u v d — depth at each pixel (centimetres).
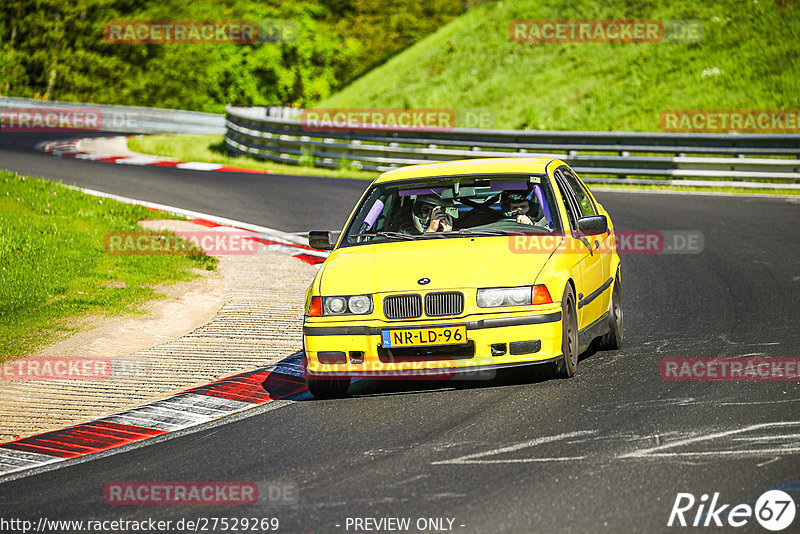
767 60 9969
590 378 2659
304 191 7481
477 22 13475
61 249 4822
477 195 2958
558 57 11575
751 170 7462
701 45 10606
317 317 2612
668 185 7731
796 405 2297
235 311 3909
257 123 10212
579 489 1798
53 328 3625
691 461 1928
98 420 2589
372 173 8981
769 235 5288
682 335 3219
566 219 2858
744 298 3784
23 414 2675
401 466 2003
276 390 2802
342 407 2550
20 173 8306
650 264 4672
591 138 8075
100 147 11706
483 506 1739
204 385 2900
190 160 10050
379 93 12762
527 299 2530
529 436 2152
